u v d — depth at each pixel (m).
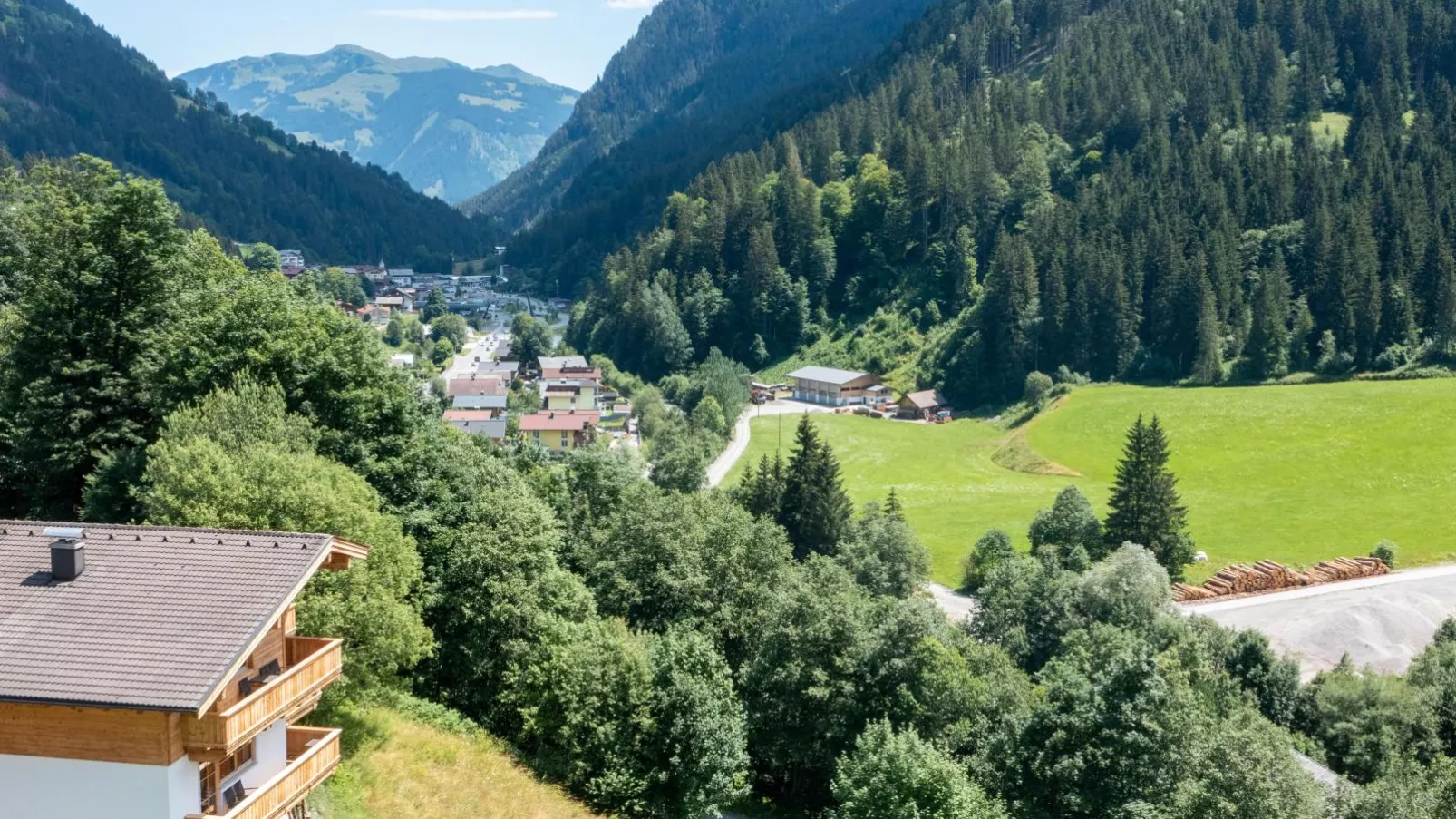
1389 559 90.88
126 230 47.38
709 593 54.00
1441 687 61.69
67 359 45.47
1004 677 51.72
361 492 34.66
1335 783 52.97
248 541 23.17
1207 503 109.62
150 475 32.88
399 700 36.84
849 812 36.94
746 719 45.78
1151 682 40.97
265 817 21.31
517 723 40.12
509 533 42.66
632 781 36.97
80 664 19.38
